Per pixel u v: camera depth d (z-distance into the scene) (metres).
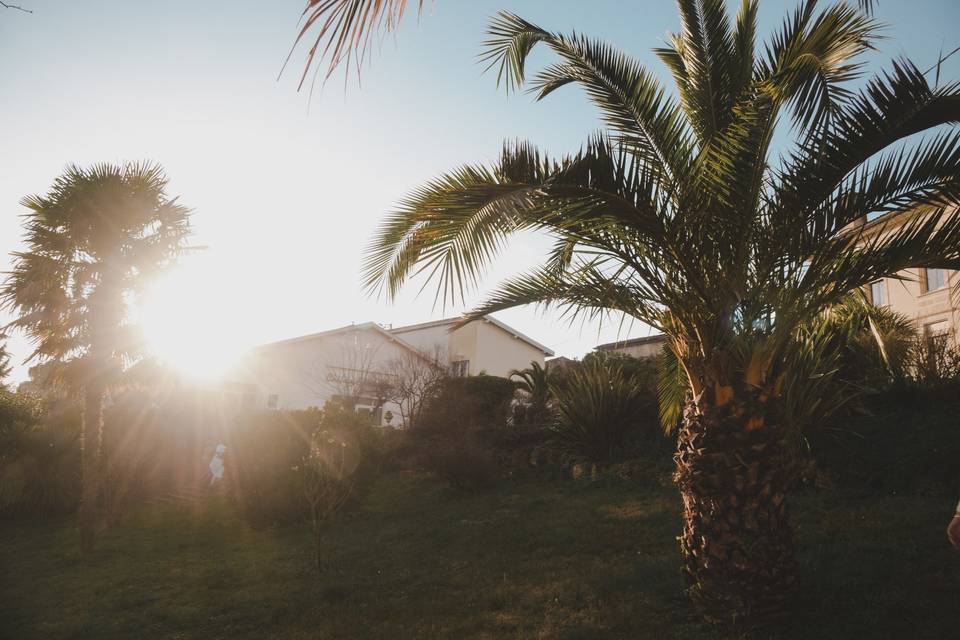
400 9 1.68
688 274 4.80
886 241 4.61
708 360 4.88
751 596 4.45
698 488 4.72
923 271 16.95
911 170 4.29
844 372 10.03
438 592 6.25
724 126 5.10
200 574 8.20
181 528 12.44
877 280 4.67
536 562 6.95
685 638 4.36
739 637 4.24
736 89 5.24
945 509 6.59
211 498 15.83
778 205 4.66
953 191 4.22
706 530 4.71
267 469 11.95
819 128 4.33
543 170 4.72
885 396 10.15
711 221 4.69
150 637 5.70
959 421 8.75
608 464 11.91
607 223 4.77
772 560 4.50
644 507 8.88
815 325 7.58
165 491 16.53
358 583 6.93
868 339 10.52
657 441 11.91
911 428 8.93
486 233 3.93
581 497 10.48
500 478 13.66
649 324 5.29
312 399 27.77
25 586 8.20
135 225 11.98
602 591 5.54
